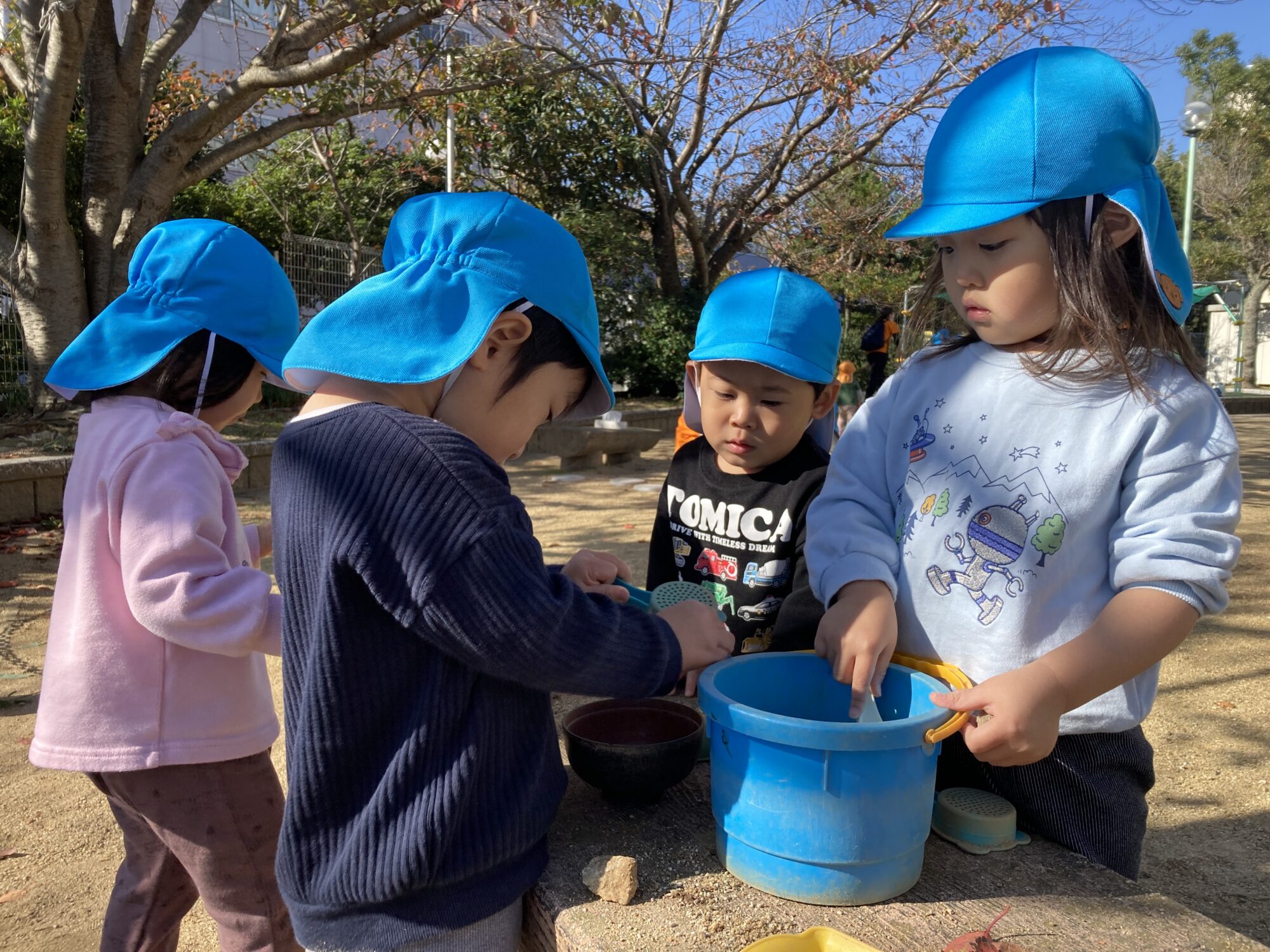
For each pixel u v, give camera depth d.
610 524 5.90
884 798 1.02
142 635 1.54
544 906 1.07
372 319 1.01
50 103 6.44
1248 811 2.50
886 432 1.40
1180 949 0.98
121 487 1.52
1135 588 1.11
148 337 1.67
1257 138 25.23
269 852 1.62
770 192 13.53
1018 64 1.15
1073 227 1.12
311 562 0.97
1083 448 1.18
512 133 12.98
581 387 1.19
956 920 1.03
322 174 12.63
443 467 0.94
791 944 0.93
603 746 1.21
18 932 2.02
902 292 17.72
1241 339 24.56
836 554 1.32
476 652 0.94
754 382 1.65
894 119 11.70
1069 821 1.25
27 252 6.96
